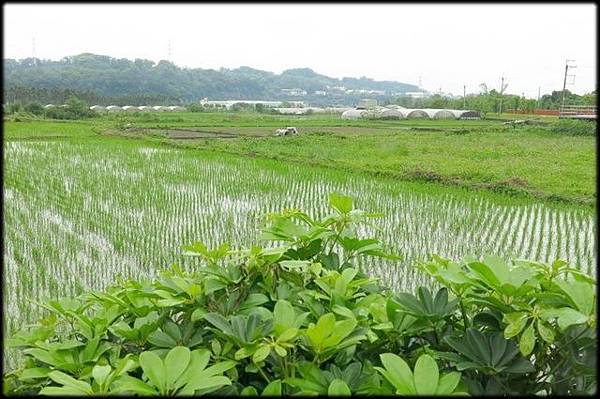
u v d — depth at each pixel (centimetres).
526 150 3341
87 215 1491
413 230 1366
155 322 234
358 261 1041
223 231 1355
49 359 226
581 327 204
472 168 2308
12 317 793
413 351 229
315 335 194
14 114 6862
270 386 186
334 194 281
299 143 3903
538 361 214
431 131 5534
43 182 2009
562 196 1753
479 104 10119
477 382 202
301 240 277
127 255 1156
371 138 4422
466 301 242
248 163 2572
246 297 249
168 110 10938
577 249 1212
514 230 1397
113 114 7975
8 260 1103
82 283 994
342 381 181
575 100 9369
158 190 1866
